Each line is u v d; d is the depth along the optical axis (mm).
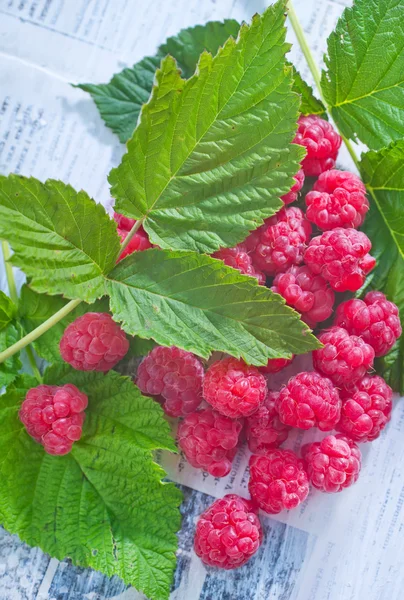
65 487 385
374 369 397
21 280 414
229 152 361
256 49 349
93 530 382
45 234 351
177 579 395
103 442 384
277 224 381
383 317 383
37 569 396
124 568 378
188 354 382
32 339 368
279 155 361
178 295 359
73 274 356
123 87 415
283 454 384
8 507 380
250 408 371
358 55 385
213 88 353
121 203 363
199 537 383
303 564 397
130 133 415
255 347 357
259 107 357
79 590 395
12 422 383
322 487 381
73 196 350
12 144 418
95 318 374
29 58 421
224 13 424
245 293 356
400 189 393
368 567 399
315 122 389
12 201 346
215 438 378
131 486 382
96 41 423
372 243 401
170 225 365
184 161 361
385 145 395
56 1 423
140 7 423
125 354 392
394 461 403
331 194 384
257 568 397
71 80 421
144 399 382
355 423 381
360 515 400
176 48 414
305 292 380
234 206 364
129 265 362
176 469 399
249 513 385
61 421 369
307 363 400
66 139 419
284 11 346
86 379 387
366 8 378
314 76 402
